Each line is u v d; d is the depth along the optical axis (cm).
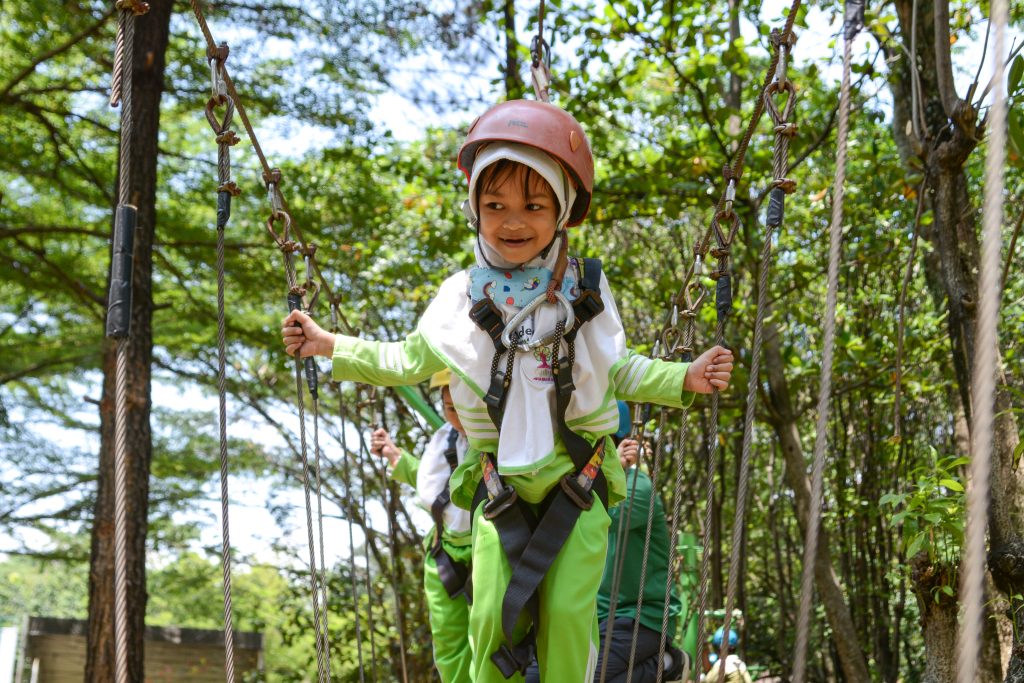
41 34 971
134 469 852
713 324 976
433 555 351
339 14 954
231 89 232
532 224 238
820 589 959
